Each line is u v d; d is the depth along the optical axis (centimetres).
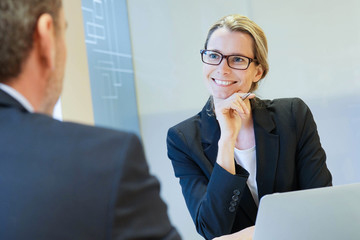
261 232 98
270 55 346
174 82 373
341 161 331
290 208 96
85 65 310
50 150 57
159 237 55
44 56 62
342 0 325
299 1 336
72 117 295
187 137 175
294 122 172
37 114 62
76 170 54
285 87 343
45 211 52
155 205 57
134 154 57
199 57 365
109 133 59
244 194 166
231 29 166
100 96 339
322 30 331
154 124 379
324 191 96
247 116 168
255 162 172
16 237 52
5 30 58
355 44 323
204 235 162
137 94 382
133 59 382
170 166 375
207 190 156
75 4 308
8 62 59
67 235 51
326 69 332
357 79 325
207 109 179
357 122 325
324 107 333
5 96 60
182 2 368
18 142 58
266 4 345
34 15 61
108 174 54
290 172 169
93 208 52
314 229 95
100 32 346
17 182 55
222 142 159
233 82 168
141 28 379
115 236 51
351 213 94
